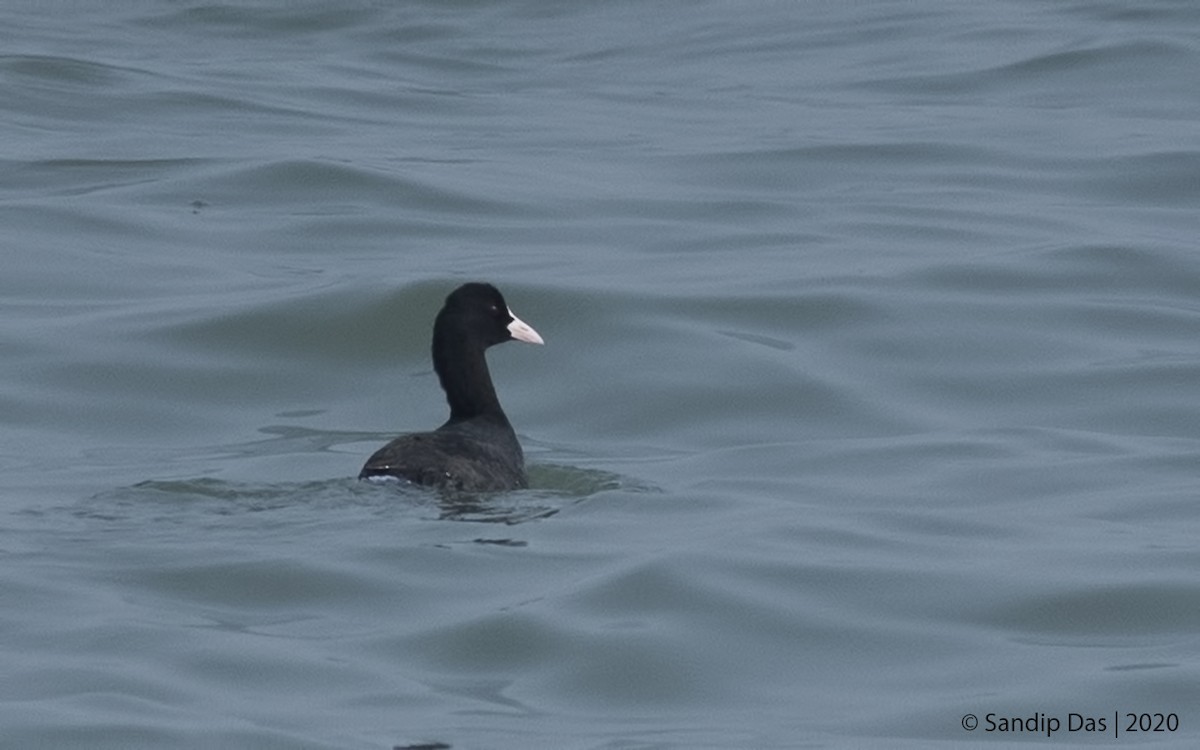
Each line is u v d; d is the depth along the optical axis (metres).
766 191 33.28
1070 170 34.19
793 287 27.64
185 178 33.50
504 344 25.83
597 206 32.28
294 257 29.42
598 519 18.77
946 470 21.30
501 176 34.03
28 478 20.55
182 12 49.34
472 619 16.03
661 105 40.16
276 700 14.52
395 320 26.30
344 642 15.66
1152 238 30.09
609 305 26.70
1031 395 24.34
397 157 35.31
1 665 14.95
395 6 50.12
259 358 25.36
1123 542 18.59
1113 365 25.14
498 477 19.45
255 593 16.55
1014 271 28.56
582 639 15.80
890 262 29.00
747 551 17.88
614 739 14.11
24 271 28.41
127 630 15.66
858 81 41.66
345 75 43.22
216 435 23.03
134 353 25.17
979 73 41.50
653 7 50.19
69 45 45.44
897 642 16.19
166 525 18.23
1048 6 47.31
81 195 32.47
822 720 14.62
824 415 23.78
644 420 23.80
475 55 45.62
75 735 13.71
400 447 19.31
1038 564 17.88
